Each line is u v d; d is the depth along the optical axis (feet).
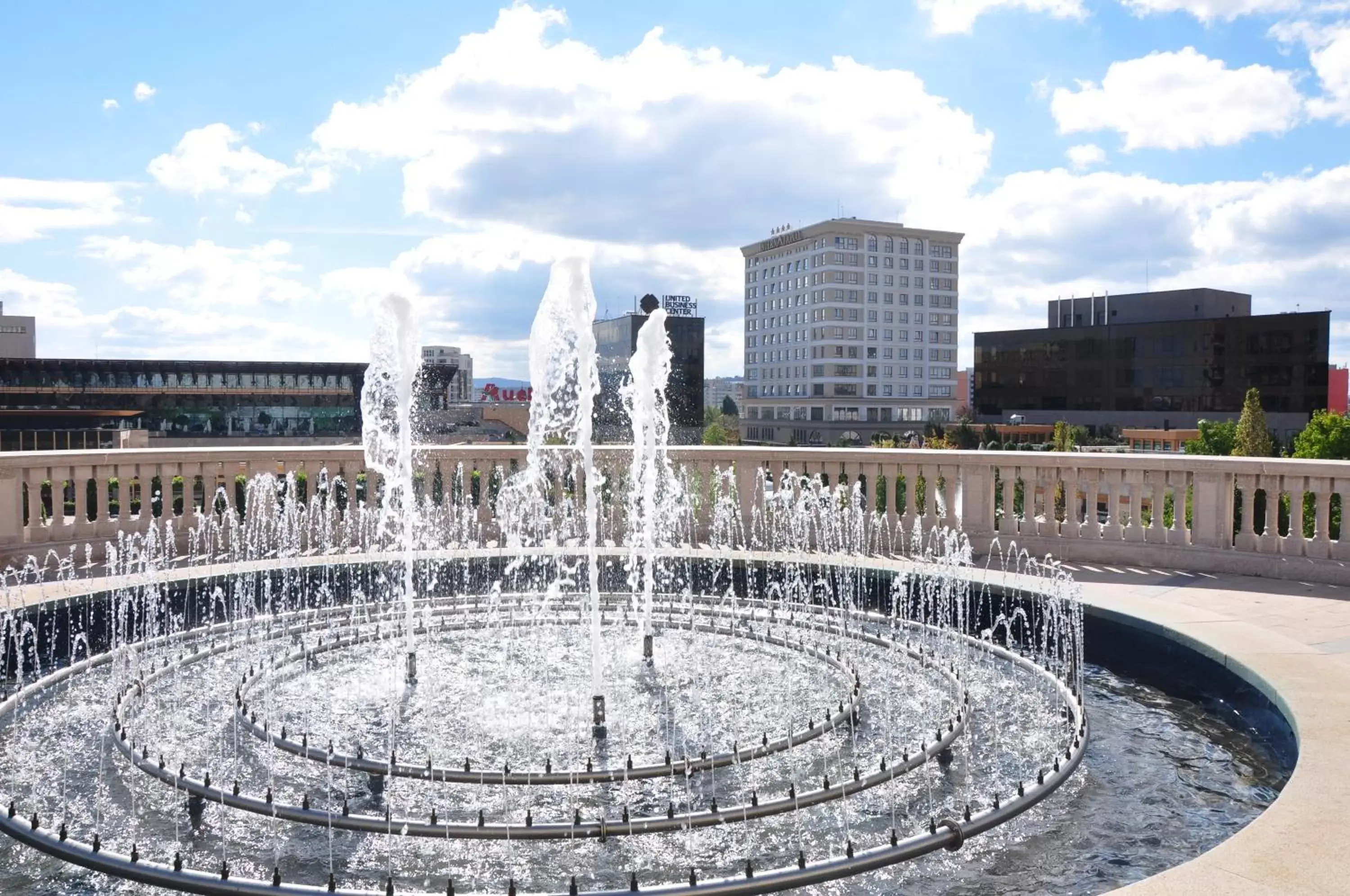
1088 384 287.48
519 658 26.55
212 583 32.42
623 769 18.21
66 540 35.99
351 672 25.12
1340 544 32.78
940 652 27.02
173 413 239.91
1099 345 283.79
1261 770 18.30
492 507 44.04
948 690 23.50
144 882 13.98
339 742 19.84
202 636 29.14
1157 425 273.75
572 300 27.09
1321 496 33.24
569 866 14.65
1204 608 28.68
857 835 15.56
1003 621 30.40
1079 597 27.99
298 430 248.32
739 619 31.55
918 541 39.86
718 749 19.35
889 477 40.63
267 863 14.74
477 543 42.98
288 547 40.34
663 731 20.45
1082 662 26.25
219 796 16.99
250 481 39.91
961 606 31.71
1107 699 22.84
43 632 27.40
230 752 19.36
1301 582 33.09
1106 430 284.20
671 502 42.88
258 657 26.48
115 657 26.50
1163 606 26.55
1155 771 18.28
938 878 14.11
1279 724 18.57
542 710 21.91
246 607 33.22
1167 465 35.81
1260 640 22.61
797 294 458.50
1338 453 124.88
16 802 16.84
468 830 15.60
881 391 447.42
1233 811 16.49
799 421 459.32
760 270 489.26
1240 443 157.28
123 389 236.22
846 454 40.81
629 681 24.23
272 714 21.68
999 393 307.37
